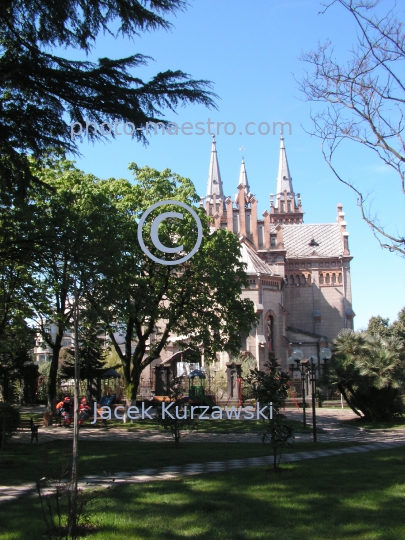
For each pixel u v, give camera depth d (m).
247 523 10.14
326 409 47.81
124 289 22.92
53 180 32.78
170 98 16.64
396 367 35.75
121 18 15.60
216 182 116.50
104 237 24.50
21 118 16.47
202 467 17.05
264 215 74.81
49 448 22.67
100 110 16.59
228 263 36.12
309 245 83.50
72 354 39.47
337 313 79.19
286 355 62.59
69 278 19.03
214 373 52.34
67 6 15.23
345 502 11.66
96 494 10.30
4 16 15.13
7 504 11.80
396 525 9.95
